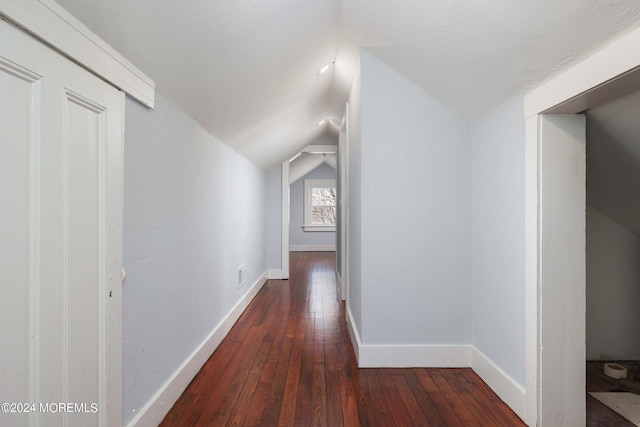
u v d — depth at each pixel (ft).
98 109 3.53
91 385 3.46
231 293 9.66
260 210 14.83
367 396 5.90
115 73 3.79
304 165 24.14
